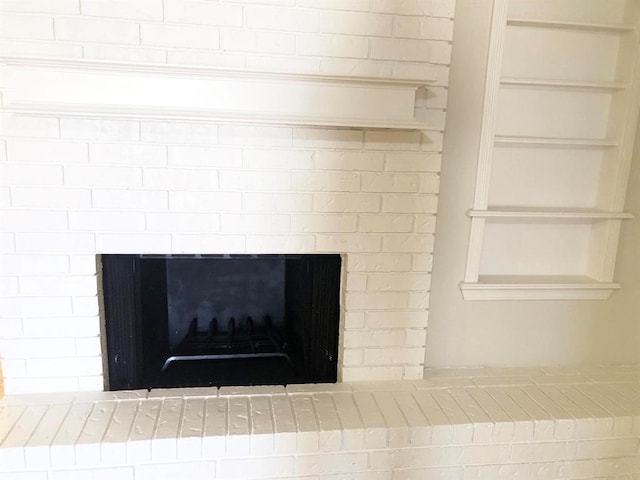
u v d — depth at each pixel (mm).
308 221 1716
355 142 1680
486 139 1808
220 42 1550
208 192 1645
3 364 1678
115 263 1722
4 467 1441
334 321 1872
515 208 1973
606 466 1756
